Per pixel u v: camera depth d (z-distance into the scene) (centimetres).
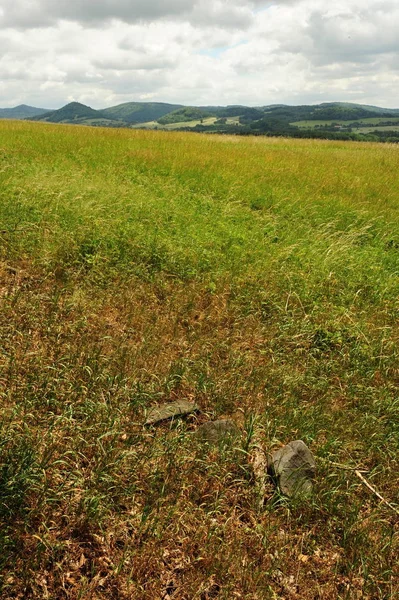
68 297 618
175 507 351
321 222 1098
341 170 1758
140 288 673
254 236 934
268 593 317
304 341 606
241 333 617
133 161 1530
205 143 2266
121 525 339
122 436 413
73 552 317
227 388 500
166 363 525
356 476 425
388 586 339
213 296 689
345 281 780
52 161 1359
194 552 336
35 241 725
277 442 441
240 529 359
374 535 378
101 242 759
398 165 1995
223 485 391
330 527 372
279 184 1438
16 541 308
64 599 291
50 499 327
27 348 488
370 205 1291
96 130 2389
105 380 462
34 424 399
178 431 425
